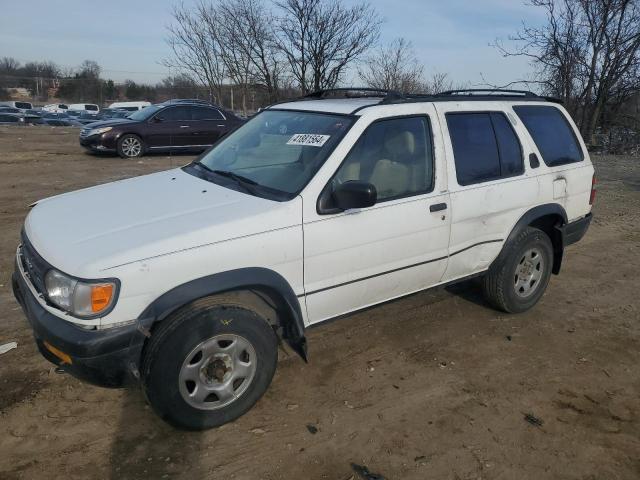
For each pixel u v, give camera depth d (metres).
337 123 3.59
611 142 18.23
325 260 3.32
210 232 2.92
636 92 18.03
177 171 4.16
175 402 2.90
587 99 18.31
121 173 11.60
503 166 4.29
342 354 3.98
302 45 21.61
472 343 4.20
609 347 4.20
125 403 3.32
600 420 3.29
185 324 2.83
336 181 3.33
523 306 4.64
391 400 3.44
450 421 3.25
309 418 3.24
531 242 4.51
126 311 2.69
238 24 23.80
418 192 3.74
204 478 2.76
